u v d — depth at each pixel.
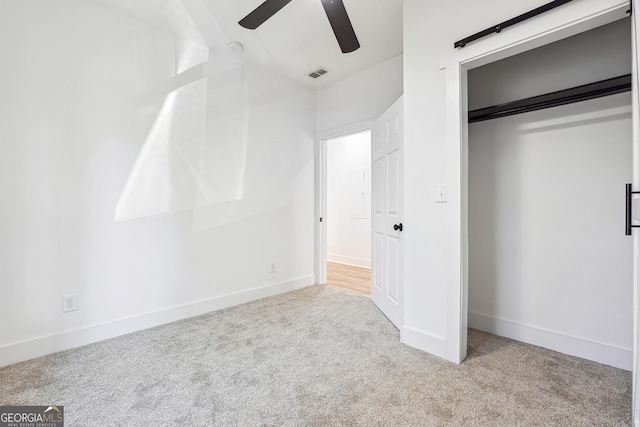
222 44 2.75
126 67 2.32
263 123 3.26
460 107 1.85
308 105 3.75
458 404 1.49
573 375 1.74
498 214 2.29
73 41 2.08
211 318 2.65
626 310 1.81
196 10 2.28
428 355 1.98
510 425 1.35
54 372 1.77
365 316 2.69
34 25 1.94
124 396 1.55
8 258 1.86
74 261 2.10
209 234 2.83
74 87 2.09
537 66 2.11
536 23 1.57
